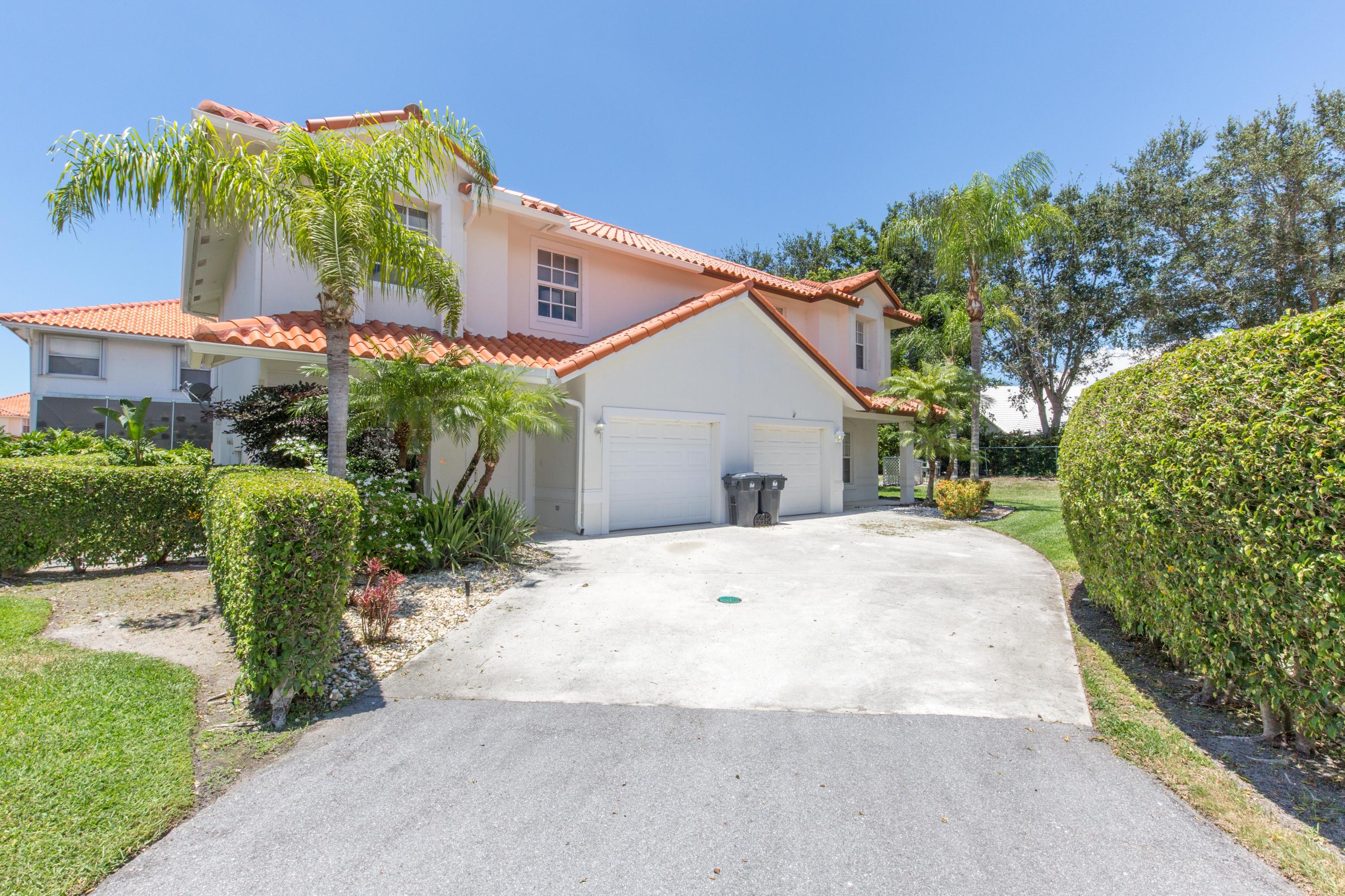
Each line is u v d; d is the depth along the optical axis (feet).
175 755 11.47
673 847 9.12
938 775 11.04
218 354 29.68
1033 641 18.33
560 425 35.55
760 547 34.53
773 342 48.06
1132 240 98.32
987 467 104.06
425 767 11.45
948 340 68.33
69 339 65.26
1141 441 14.07
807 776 11.05
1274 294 87.86
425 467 30.19
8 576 24.43
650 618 20.85
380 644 17.87
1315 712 10.18
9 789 10.07
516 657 17.26
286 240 23.48
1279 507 9.71
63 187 19.65
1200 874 8.43
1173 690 14.51
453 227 38.47
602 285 48.03
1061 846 9.06
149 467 26.91
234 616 14.76
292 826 9.64
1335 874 8.32
